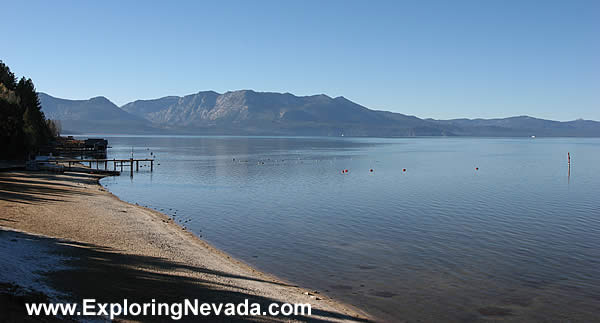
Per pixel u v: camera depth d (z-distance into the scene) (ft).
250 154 561.02
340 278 86.53
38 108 451.94
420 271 91.91
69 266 70.59
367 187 236.02
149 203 173.17
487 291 80.84
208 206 168.66
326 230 129.29
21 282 58.59
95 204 145.07
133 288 65.21
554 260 101.24
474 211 163.43
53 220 109.81
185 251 95.14
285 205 173.47
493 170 348.79
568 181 269.85
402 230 130.41
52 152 425.28
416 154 595.47
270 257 100.01
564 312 72.23
